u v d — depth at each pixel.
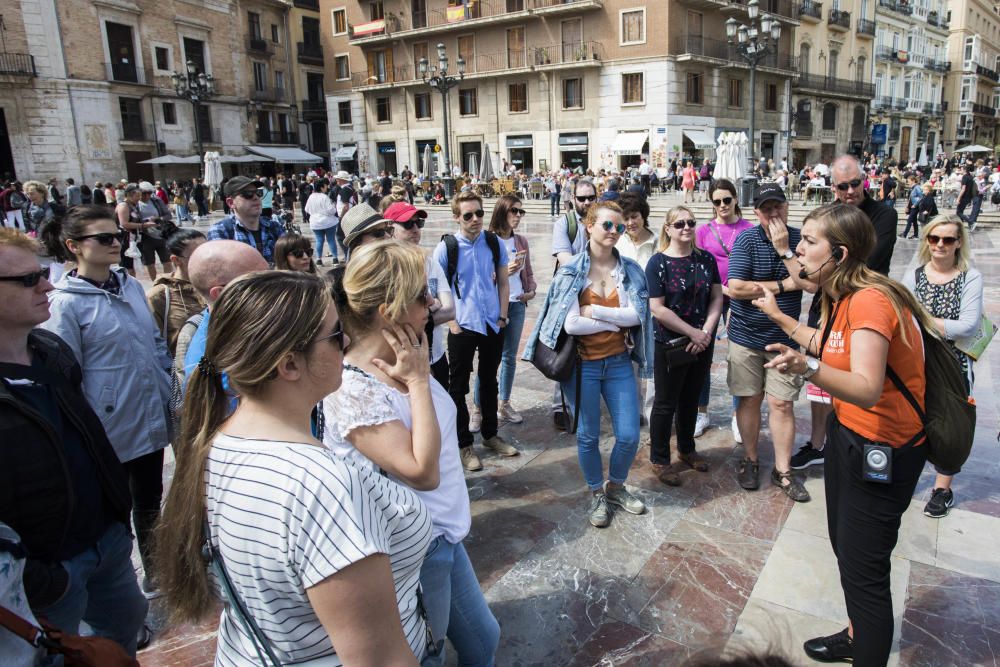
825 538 3.23
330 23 39.28
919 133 51.59
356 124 39.47
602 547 3.20
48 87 28.45
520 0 32.38
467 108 35.25
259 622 1.15
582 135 31.91
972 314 3.23
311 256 3.51
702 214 20.91
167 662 2.56
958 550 3.10
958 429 2.03
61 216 2.72
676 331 3.66
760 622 2.64
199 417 1.25
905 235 16.23
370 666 1.11
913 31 47.94
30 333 1.97
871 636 2.10
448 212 26.22
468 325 3.96
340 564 1.07
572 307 3.23
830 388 1.94
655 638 2.57
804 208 21.20
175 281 3.50
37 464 1.71
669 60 29.12
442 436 1.84
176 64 33.59
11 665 1.34
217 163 27.56
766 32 18.95
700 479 3.89
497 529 3.39
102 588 2.09
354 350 1.71
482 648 2.01
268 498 1.09
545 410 5.10
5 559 1.35
